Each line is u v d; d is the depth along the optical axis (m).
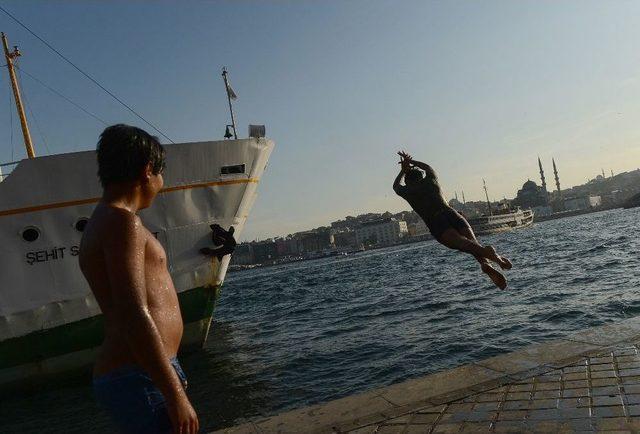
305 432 4.09
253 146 12.95
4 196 10.54
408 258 77.75
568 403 3.75
